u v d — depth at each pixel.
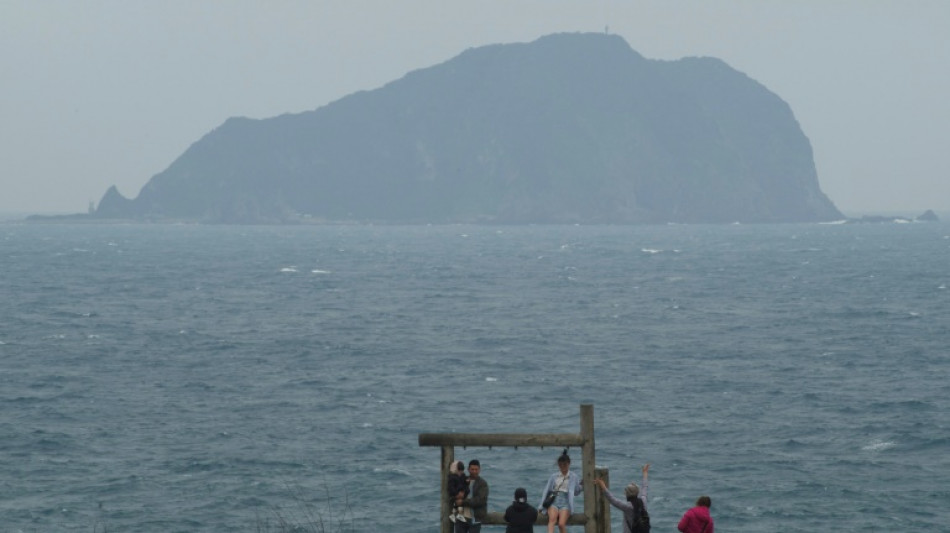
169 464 90.25
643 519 38.00
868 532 72.69
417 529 73.06
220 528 73.44
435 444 38.75
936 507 78.00
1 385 128.25
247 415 111.50
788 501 79.44
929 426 103.06
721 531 73.06
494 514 39.25
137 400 119.62
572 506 38.97
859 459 91.62
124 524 74.44
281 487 83.50
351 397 122.38
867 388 125.19
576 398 121.75
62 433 101.12
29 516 76.06
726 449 95.62
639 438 100.31
